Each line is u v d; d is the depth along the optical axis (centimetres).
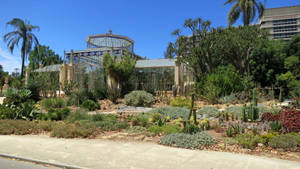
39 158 498
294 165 449
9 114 969
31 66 3706
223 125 840
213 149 580
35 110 1172
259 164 455
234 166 446
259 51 2484
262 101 1512
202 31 1989
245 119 895
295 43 2589
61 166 456
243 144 594
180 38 2066
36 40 3306
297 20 7475
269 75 2412
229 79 1602
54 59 4344
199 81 1811
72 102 1512
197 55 1970
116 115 1074
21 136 734
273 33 7688
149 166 448
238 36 1945
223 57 2202
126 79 2002
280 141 567
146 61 2855
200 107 1271
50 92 1839
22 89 1538
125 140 678
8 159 511
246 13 2352
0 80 2973
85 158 499
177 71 2208
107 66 1873
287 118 734
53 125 838
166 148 586
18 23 3103
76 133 728
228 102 1416
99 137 718
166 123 893
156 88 1984
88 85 2139
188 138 626
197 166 447
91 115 1016
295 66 2305
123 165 454
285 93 2198
